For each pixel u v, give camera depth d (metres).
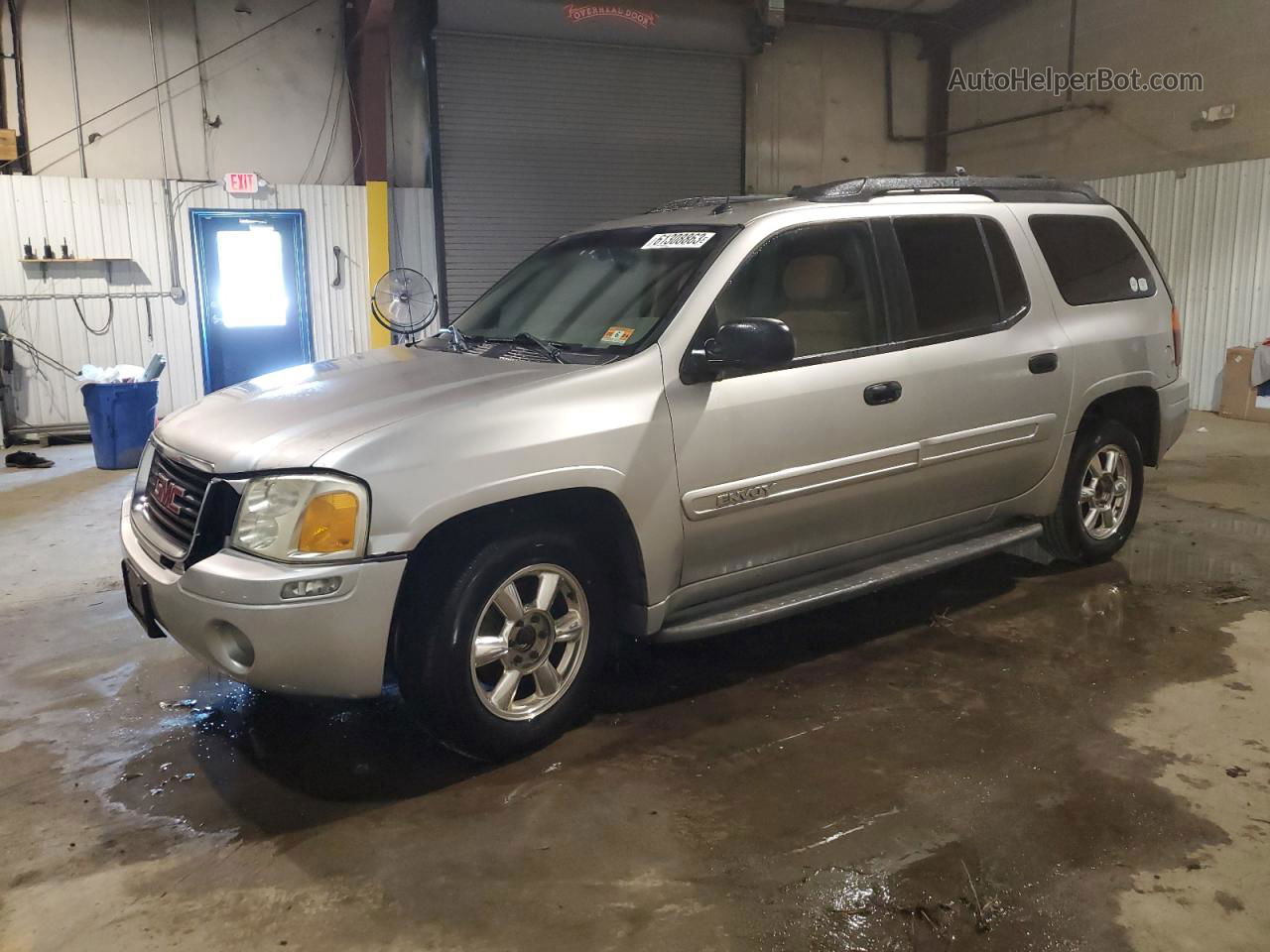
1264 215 9.66
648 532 3.21
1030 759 3.12
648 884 2.52
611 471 3.09
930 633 4.20
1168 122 10.80
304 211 10.21
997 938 2.31
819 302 3.66
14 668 3.95
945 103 13.70
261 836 2.76
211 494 2.85
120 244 9.62
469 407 2.94
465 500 2.84
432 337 4.17
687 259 3.57
